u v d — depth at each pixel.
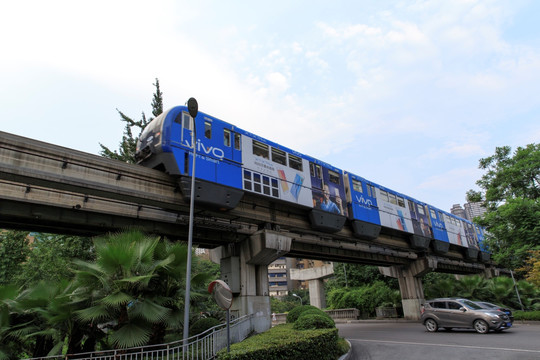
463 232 39.38
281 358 8.46
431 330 19.00
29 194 11.58
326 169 21.55
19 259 21.00
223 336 10.59
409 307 32.81
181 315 10.12
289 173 18.55
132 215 13.96
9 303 9.42
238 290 17.64
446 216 36.72
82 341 10.94
